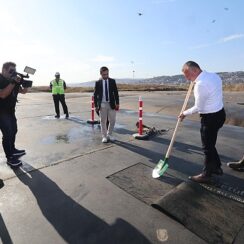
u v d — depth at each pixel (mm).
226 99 16953
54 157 4938
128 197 3395
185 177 3988
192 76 3537
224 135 6676
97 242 2559
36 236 2652
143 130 6855
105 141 5895
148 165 4496
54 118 9516
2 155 5098
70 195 3457
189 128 7516
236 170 4188
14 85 3971
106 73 5664
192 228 2727
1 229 2758
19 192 3545
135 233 2678
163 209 3018
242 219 2848
